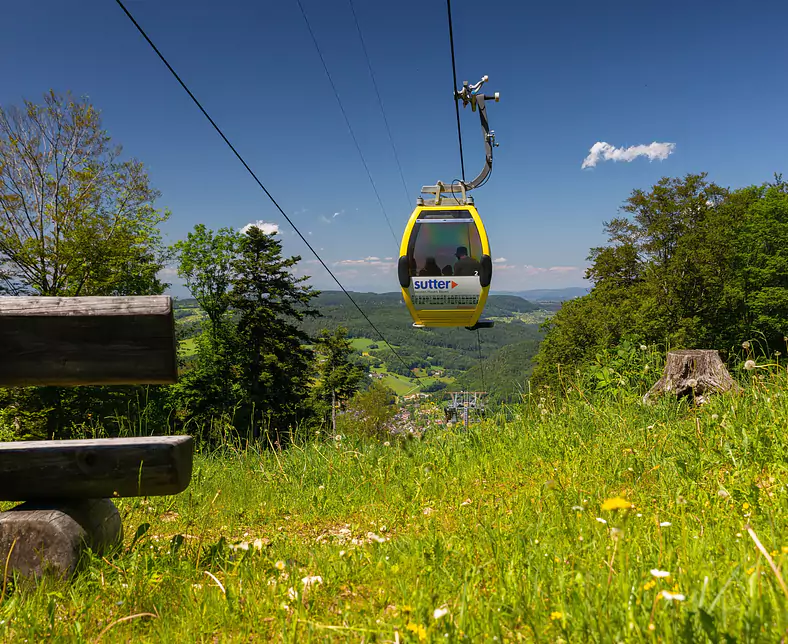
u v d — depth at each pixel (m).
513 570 2.36
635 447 5.05
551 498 3.73
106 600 2.59
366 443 7.81
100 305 2.88
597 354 8.92
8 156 29.55
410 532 3.52
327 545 3.46
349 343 62.69
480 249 14.86
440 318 15.39
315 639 2.03
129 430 7.82
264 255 46.94
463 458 6.14
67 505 3.01
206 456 8.00
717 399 6.32
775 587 1.85
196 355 44.59
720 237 47.09
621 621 1.76
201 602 2.41
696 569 2.13
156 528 4.40
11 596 2.69
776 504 2.84
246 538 4.05
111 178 31.89
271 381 44.38
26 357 2.87
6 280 29.28
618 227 59.12
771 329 42.72
